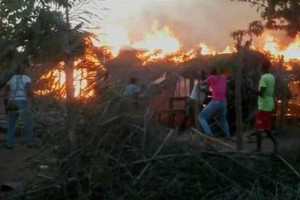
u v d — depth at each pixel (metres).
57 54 7.39
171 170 7.51
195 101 14.76
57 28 7.23
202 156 7.84
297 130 15.88
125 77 8.30
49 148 7.62
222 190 7.41
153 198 7.23
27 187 7.68
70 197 7.41
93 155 7.38
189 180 7.45
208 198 7.30
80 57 7.61
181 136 8.32
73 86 7.54
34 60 7.54
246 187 7.51
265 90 11.56
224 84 13.72
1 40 7.25
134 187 7.29
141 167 7.53
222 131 13.87
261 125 11.62
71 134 7.43
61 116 7.65
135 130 7.70
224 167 7.76
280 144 13.35
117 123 7.61
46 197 7.52
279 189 7.50
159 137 7.95
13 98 11.12
